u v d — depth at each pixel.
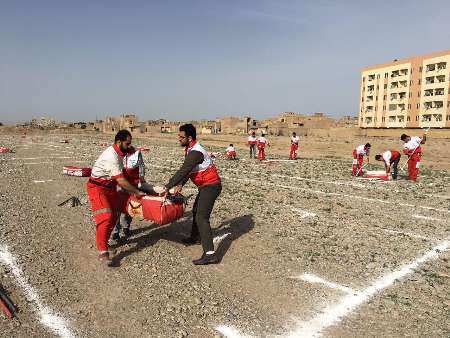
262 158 23.41
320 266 5.75
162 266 5.54
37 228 7.13
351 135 62.94
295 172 17.23
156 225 7.55
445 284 5.24
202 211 5.66
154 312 4.27
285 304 4.58
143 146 39.19
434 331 4.07
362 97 81.62
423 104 68.06
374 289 5.04
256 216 8.59
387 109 75.12
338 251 6.41
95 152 27.44
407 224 8.26
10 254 5.77
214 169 5.78
